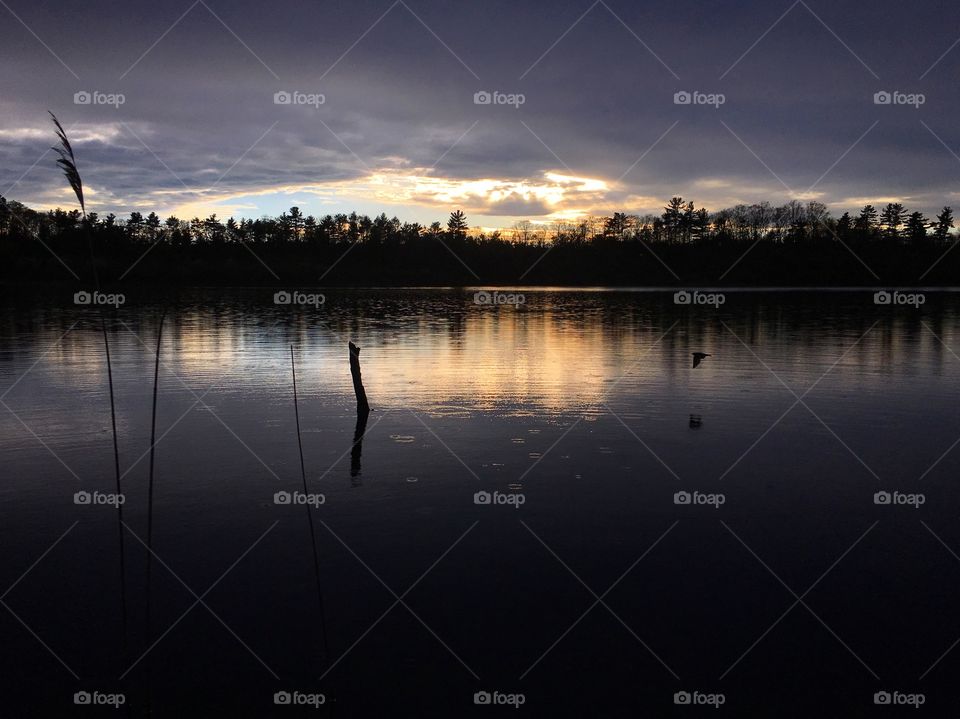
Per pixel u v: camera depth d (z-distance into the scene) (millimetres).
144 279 85812
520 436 14328
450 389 19500
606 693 6207
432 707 6051
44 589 8000
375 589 8008
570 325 40781
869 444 13805
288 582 8156
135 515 10125
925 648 6883
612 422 15578
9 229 83188
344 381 20719
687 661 6699
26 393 18609
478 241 114312
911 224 101750
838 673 6500
